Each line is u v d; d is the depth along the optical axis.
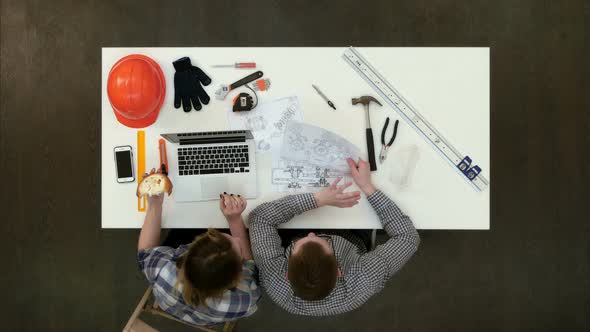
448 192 1.38
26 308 2.05
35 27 2.07
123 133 1.38
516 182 2.08
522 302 2.05
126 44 2.07
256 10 2.07
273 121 1.39
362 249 1.55
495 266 2.05
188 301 1.10
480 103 1.38
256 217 1.32
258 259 1.29
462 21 2.07
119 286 2.05
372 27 2.06
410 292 2.04
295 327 2.03
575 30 2.08
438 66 1.38
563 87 2.08
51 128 2.07
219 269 1.03
